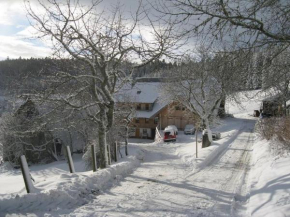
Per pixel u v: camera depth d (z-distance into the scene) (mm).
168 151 28375
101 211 7668
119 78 14477
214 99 27188
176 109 48594
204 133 25203
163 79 37688
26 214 7148
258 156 16828
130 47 11586
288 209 6414
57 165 30562
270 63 5887
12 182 16422
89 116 13766
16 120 21219
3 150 33938
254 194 8938
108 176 11586
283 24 5422
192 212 7668
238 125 44688
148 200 8859
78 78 12820
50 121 12711
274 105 24062
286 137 15312
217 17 5324
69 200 8359
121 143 25609
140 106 50062
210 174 13367
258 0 5238
